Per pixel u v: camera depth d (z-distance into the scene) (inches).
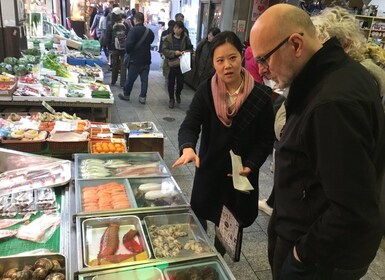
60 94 131.6
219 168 68.7
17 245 50.4
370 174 33.5
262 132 67.7
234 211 67.9
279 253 48.3
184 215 59.4
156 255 49.3
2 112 127.6
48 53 186.7
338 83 36.0
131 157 80.6
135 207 59.8
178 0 445.7
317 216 41.6
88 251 49.3
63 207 59.8
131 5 559.2
